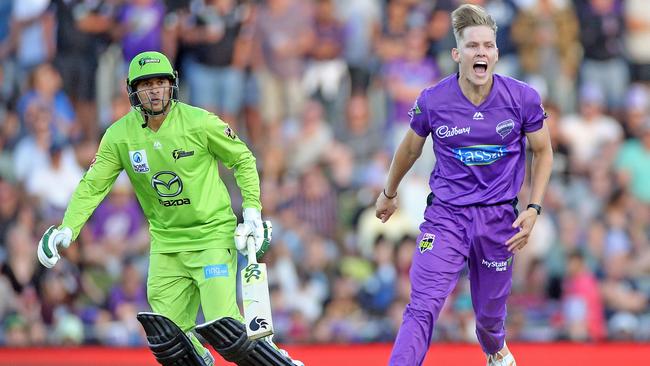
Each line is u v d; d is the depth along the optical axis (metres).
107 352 36.41
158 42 43.12
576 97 43.84
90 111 43.03
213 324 20.05
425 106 20.36
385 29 43.88
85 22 43.34
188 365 21.02
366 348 37.12
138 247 40.34
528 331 38.84
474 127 20.11
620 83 44.31
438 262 20.20
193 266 20.91
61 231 20.66
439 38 43.84
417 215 41.22
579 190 42.09
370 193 41.72
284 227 40.81
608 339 39.19
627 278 40.81
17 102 43.03
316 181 41.81
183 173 20.70
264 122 43.28
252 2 43.50
